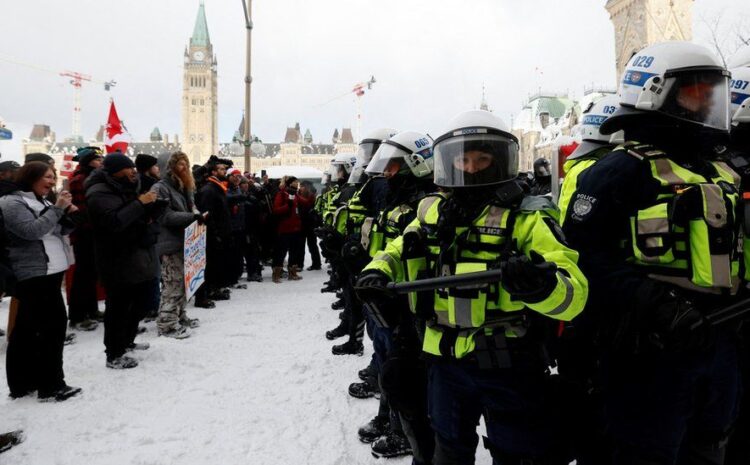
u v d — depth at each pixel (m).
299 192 10.00
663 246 1.53
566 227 1.71
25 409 3.35
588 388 1.91
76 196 5.46
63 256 3.65
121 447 2.83
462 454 1.80
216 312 6.27
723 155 2.05
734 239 1.64
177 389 3.69
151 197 4.11
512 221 1.62
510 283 1.32
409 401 2.05
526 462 1.66
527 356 1.64
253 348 4.71
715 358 1.67
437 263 1.74
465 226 1.69
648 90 1.65
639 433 1.63
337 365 4.21
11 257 3.35
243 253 8.50
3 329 5.65
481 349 1.63
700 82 1.63
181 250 5.27
